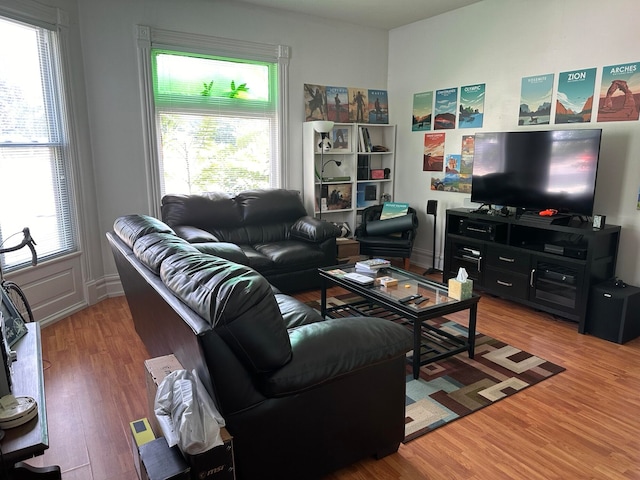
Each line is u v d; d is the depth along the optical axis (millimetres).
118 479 1875
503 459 1979
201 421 1389
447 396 2480
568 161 3488
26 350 1648
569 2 3623
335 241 4344
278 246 4219
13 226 3232
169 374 1640
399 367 1899
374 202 5594
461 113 4656
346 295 4207
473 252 4133
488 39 4297
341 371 1649
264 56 4637
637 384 2615
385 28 5359
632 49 3295
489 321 3572
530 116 4020
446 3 4379
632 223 3428
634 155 3367
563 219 3572
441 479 1856
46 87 3463
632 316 3150
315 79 5012
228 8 4355
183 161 4449
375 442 1905
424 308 2637
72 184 3715
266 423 1575
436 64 4871
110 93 3932
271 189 4707
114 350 3043
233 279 1489
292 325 2408
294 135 4988
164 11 4055
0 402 1250
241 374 1488
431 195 5117
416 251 5398
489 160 4082
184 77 4324
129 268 2453
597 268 3309
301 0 4344
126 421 2266
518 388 2566
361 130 5230
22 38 3244
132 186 4168
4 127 3137
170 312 1727
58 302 3619
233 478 1458
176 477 1335
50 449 2055
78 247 3828
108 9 3814
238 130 4699
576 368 2807
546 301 3578
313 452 1719
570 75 3680
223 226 4348
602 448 2051
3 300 1753
